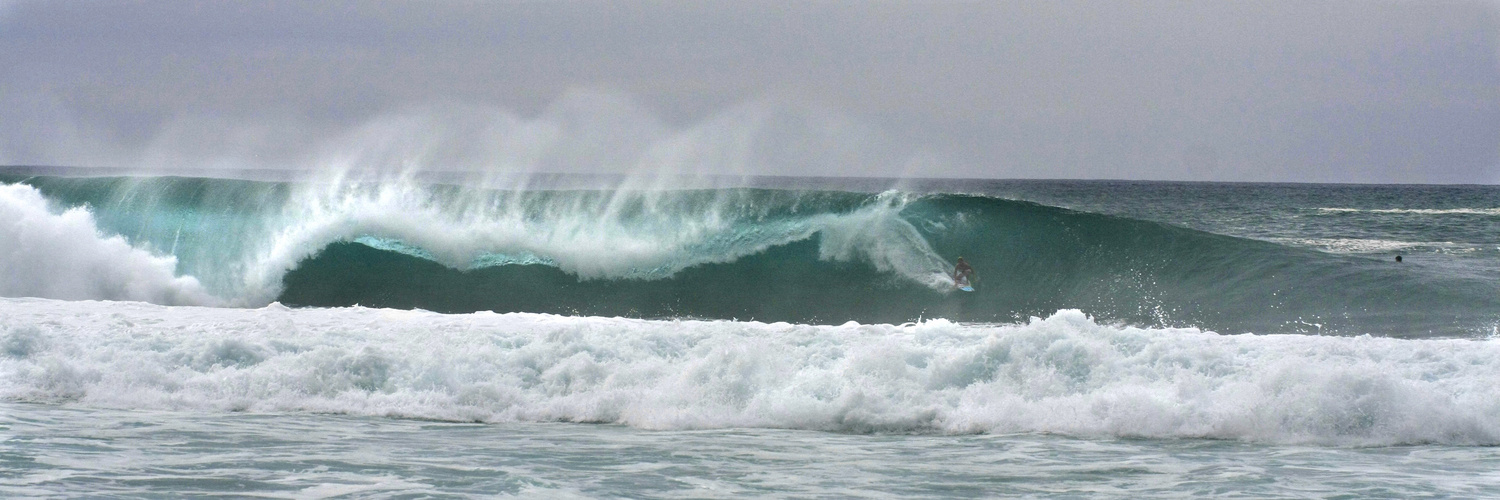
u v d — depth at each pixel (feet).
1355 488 49.19
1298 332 113.60
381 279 147.54
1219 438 61.16
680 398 66.95
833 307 137.59
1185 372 67.10
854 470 52.47
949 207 144.15
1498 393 62.90
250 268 151.43
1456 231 315.99
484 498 45.55
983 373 68.74
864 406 65.10
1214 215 423.64
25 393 69.00
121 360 72.54
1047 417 63.57
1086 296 134.72
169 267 152.15
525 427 63.57
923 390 67.56
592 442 58.85
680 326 82.58
